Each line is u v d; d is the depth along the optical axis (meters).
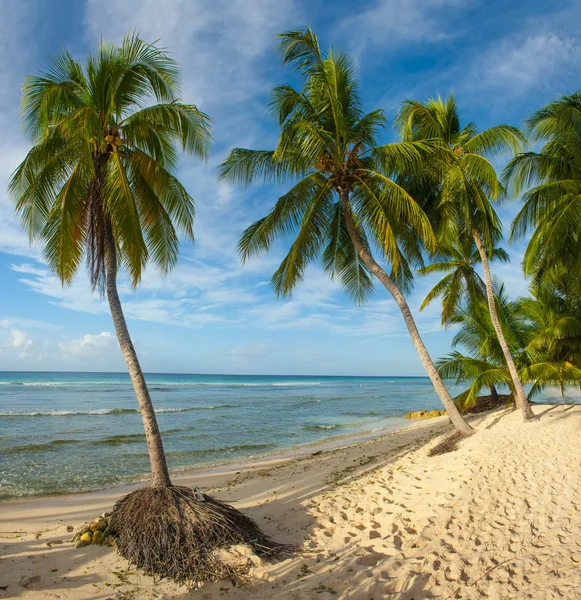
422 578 4.41
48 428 19.52
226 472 12.03
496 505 6.05
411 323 11.21
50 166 7.11
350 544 5.55
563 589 3.84
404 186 12.84
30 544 5.96
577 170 12.12
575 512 5.53
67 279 7.21
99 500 9.26
